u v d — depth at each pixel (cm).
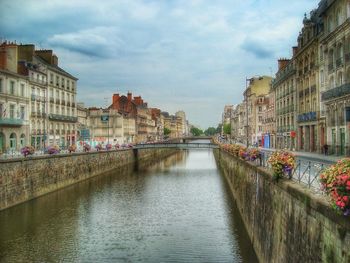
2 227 2642
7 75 5112
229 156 4744
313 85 4666
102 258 2056
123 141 10375
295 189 1169
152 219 2916
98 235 2483
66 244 2291
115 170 6694
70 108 7519
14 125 5244
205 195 3966
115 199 3759
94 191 4259
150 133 15312
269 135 7750
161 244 2291
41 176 3903
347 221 763
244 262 1958
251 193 2333
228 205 3425
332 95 3584
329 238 866
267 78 10294
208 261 1978
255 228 2103
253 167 2253
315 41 4459
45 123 6294
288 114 5900
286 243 1281
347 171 792
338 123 3569
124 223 2797
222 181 5088
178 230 2594
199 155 12631
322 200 944
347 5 3297
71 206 3384
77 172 5016
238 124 14450
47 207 3316
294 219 1178
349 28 3238
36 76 6028
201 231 2561
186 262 1977
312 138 4741
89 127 10338
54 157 4234
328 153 3866
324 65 4144
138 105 13800
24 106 5600
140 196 3934
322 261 912
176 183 4919
